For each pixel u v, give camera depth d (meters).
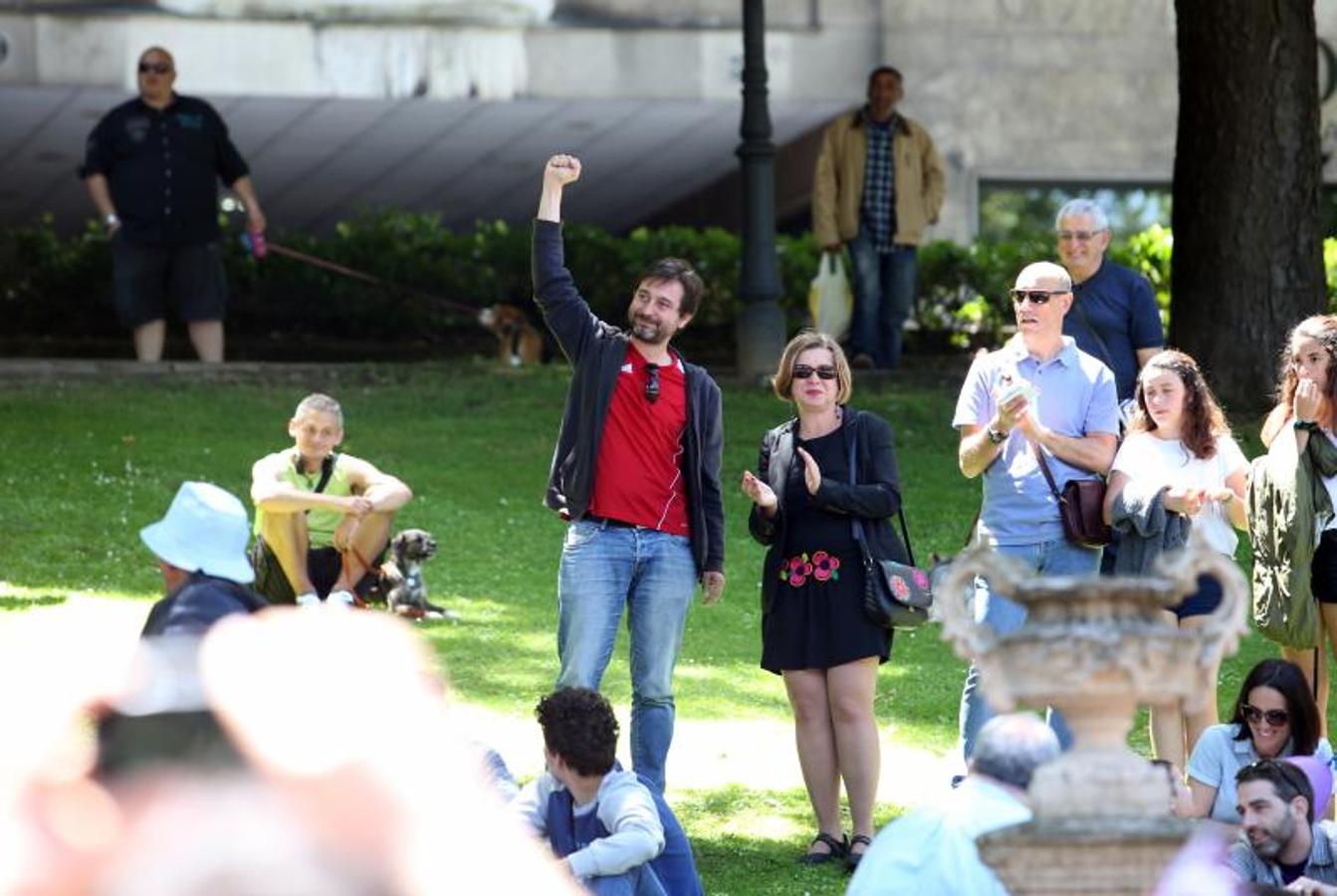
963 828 13.06
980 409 21.62
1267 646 28.67
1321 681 21.97
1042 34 68.00
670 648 20.86
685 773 23.89
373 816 5.42
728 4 66.19
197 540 15.24
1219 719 25.75
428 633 28.12
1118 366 24.39
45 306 53.94
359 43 64.25
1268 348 42.44
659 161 71.75
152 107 45.25
